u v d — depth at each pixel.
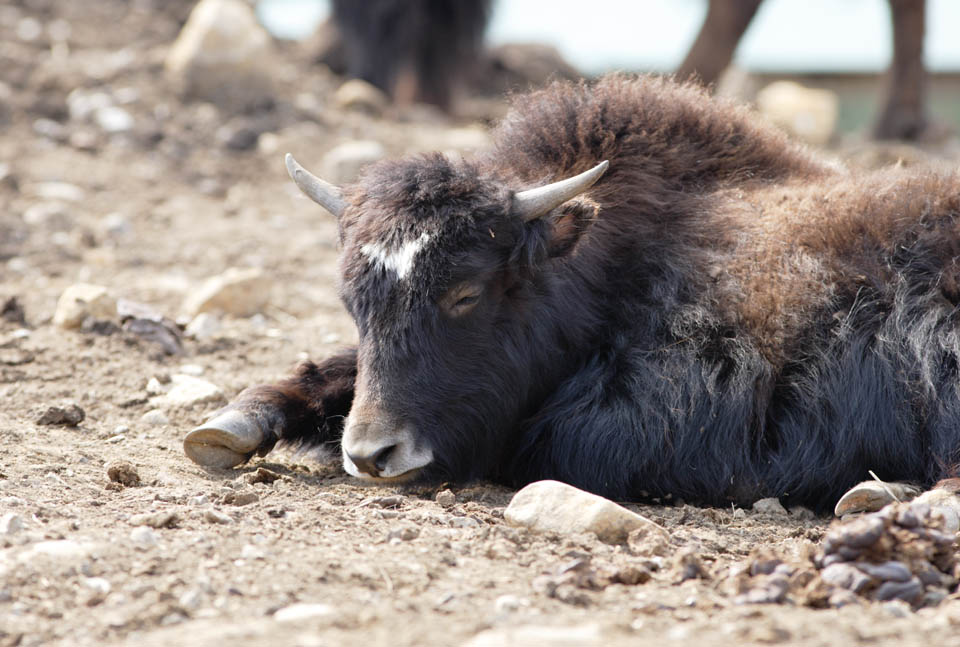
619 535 7.60
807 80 48.91
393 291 8.57
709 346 9.55
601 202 10.07
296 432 9.84
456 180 8.82
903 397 9.37
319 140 23.17
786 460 9.35
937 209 9.94
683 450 9.30
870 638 5.72
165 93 23.86
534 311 9.35
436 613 6.17
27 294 14.77
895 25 26.52
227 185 21.22
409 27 28.97
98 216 18.70
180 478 9.05
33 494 8.17
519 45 36.34
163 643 5.68
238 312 14.62
